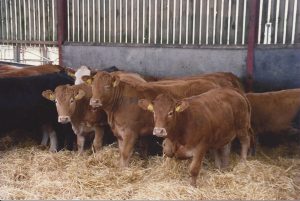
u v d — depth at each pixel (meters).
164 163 4.88
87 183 4.54
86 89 5.30
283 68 6.60
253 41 6.77
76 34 8.97
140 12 8.05
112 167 5.06
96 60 8.55
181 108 3.93
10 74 6.37
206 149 4.31
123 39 8.36
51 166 5.09
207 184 4.43
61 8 8.91
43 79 5.86
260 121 5.76
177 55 7.53
